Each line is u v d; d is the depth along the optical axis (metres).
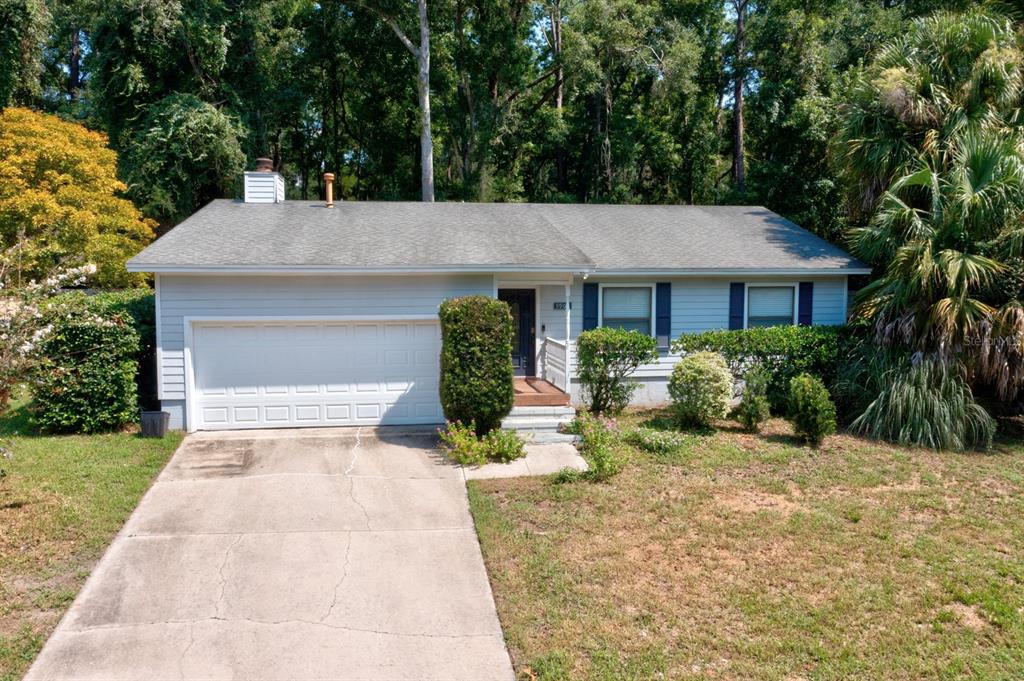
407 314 11.80
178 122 21.33
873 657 5.04
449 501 8.28
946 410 10.43
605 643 5.21
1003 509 7.96
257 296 11.34
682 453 10.02
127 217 19.25
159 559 6.61
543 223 14.94
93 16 22.61
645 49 24.75
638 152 27.28
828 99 21.91
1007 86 12.13
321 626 5.49
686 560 6.58
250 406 11.53
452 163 27.94
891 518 7.64
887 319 11.60
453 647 5.23
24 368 7.88
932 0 22.94
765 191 23.44
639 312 14.27
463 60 25.69
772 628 5.40
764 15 25.25
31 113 18.28
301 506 8.07
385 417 11.90
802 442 10.70
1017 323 10.35
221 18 22.81
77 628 5.38
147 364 12.25
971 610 5.71
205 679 4.79
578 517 7.64
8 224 16.84
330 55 26.03
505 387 10.52
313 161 30.05
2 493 7.93
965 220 10.81
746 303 14.60
